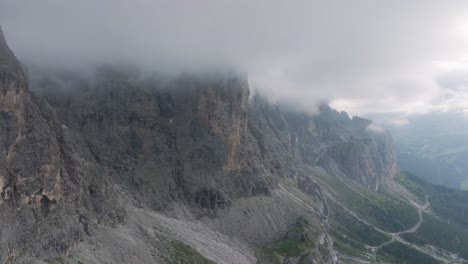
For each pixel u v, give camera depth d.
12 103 175.00
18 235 164.25
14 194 170.00
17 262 159.00
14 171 170.38
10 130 170.88
